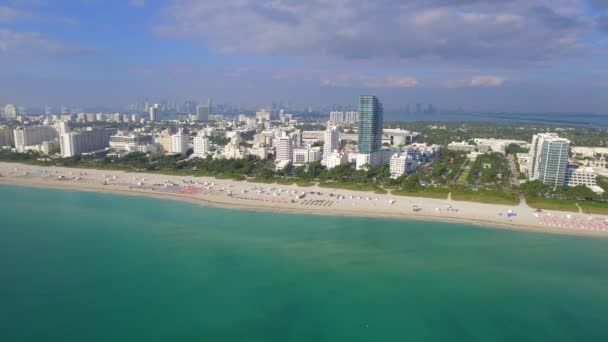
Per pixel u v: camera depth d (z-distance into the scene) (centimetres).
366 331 17475
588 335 17275
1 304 19412
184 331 17350
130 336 16950
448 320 18362
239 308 19138
